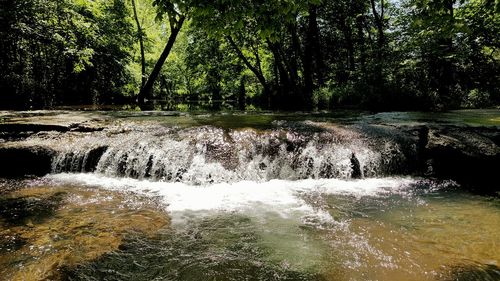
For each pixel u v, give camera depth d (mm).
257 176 6500
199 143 6945
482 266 3348
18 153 6980
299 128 7844
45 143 7320
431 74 17109
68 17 14883
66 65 17500
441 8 8109
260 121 9180
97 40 16922
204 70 28562
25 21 13359
